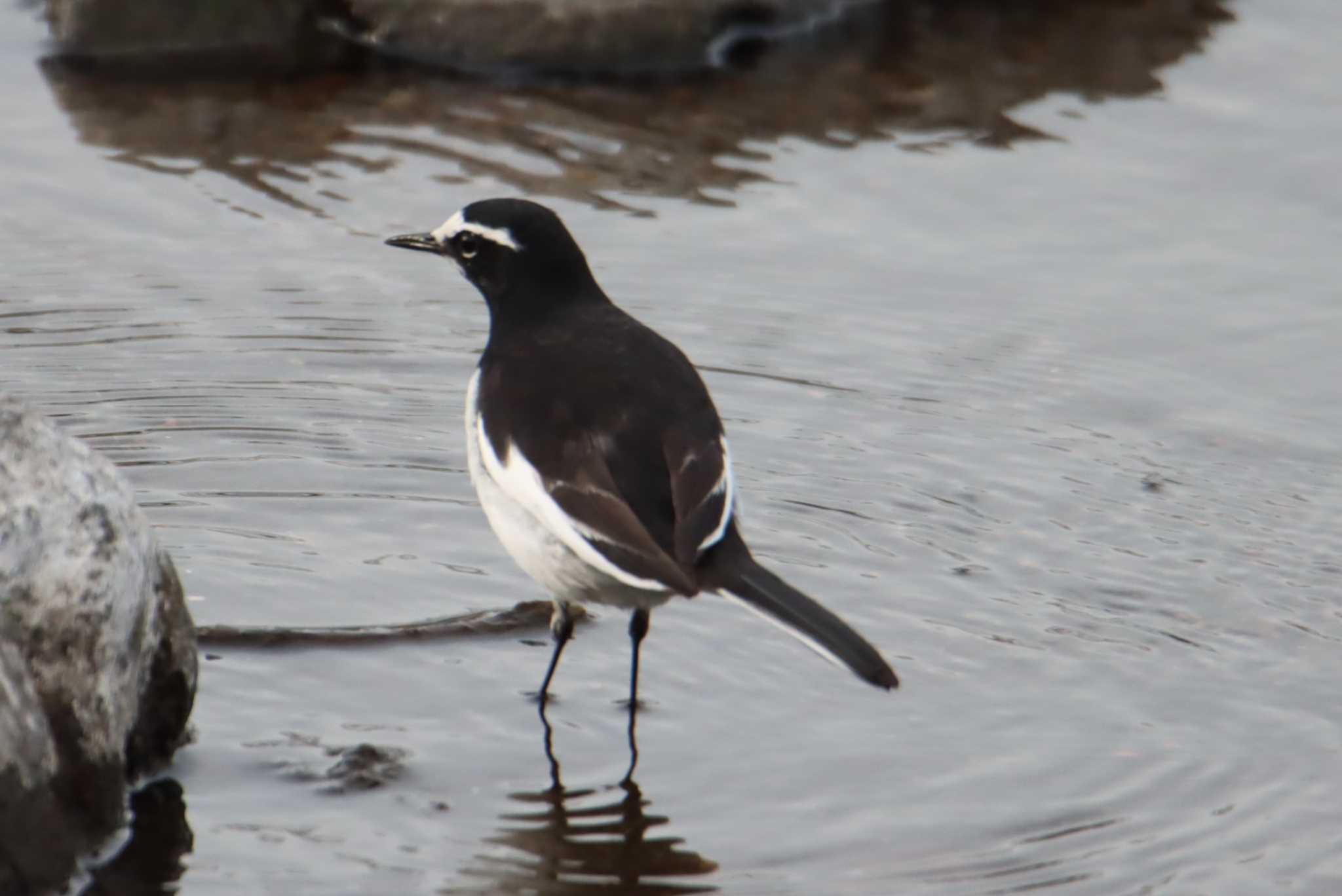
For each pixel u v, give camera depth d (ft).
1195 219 56.90
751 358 48.37
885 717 33.88
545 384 33.04
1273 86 65.31
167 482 41.78
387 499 41.70
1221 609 37.63
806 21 68.23
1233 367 48.73
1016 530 40.65
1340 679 35.14
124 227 54.19
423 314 50.55
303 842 29.50
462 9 65.10
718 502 31.32
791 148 60.34
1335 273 53.83
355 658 35.29
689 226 55.26
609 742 32.96
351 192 56.59
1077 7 71.31
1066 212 57.06
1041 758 32.53
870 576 38.63
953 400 46.65
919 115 62.80
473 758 32.27
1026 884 28.91
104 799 29.04
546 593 38.14
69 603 28.63
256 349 48.21
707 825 30.42
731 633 37.09
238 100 62.34
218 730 32.60
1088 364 48.70
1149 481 42.91
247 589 37.47
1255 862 29.55
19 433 29.40
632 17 64.90
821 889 28.66
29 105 61.26
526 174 57.93
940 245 54.95
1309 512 41.73
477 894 28.30
